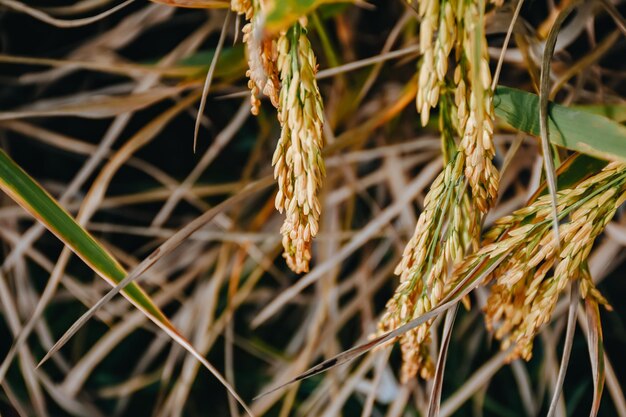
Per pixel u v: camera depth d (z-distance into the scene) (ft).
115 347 3.09
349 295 3.11
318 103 1.47
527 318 1.61
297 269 1.53
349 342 3.00
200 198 3.04
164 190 2.93
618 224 2.27
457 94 1.52
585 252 1.58
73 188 2.50
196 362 2.65
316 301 2.89
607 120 1.61
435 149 2.74
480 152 1.49
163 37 2.98
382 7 2.69
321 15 2.15
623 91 2.51
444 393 2.83
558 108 1.63
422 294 1.57
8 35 2.81
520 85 2.50
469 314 2.88
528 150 2.54
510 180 2.55
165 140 3.10
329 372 2.65
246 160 3.09
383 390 2.77
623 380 2.82
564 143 1.62
